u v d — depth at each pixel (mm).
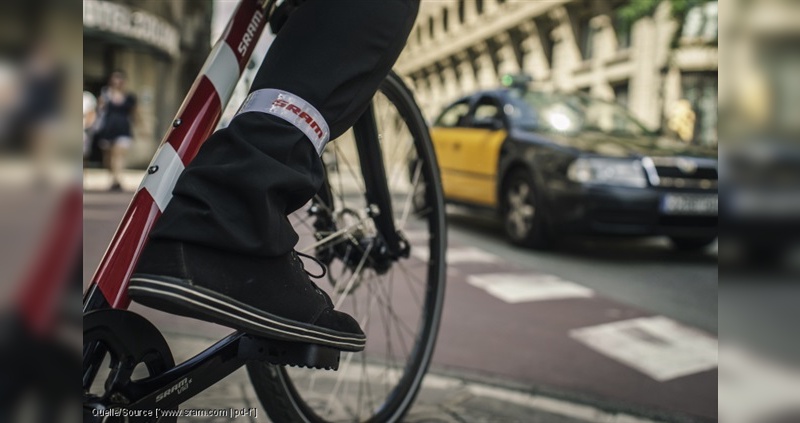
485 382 2365
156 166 1135
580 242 6223
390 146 1949
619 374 2584
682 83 14828
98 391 996
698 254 5680
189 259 929
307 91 1093
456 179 6930
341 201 1852
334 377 2117
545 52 24641
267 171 979
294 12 1189
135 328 1029
